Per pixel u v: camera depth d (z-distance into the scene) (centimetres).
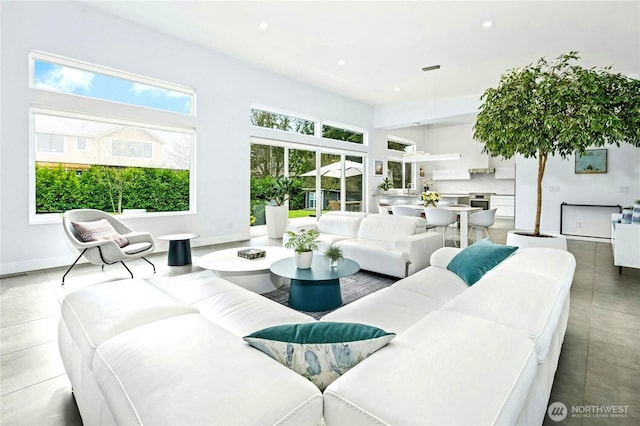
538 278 162
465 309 134
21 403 168
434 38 495
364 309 187
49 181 438
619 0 387
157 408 75
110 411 92
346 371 97
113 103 474
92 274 398
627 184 635
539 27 456
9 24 388
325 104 803
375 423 72
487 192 1088
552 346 140
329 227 497
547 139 314
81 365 132
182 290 218
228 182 619
